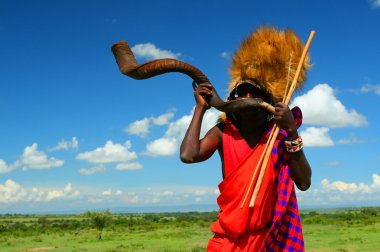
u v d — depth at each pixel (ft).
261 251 10.32
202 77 11.41
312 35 11.12
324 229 223.92
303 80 11.64
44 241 211.00
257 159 10.69
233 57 11.83
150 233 246.27
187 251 133.39
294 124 10.46
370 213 406.00
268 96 11.33
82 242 196.54
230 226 10.65
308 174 10.74
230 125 11.44
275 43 11.45
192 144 11.23
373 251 117.70
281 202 10.41
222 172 12.05
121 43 11.50
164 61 11.24
